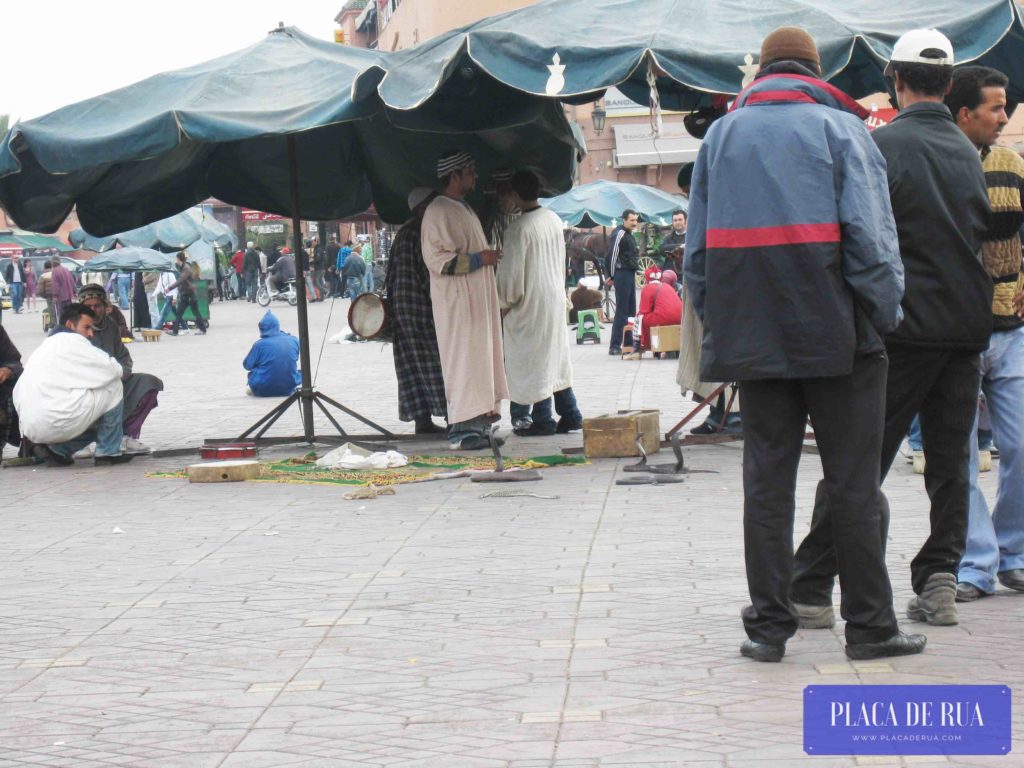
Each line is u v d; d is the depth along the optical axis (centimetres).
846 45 847
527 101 980
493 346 1027
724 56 829
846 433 457
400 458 995
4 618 597
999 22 876
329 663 505
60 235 5381
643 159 4066
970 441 541
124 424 1116
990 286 494
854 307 450
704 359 463
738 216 450
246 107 959
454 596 597
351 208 1282
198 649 533
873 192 444
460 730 422
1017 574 555
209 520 816
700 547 674
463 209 1020
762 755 386
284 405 1138
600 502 810
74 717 456
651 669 475
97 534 787
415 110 963
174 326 3092
